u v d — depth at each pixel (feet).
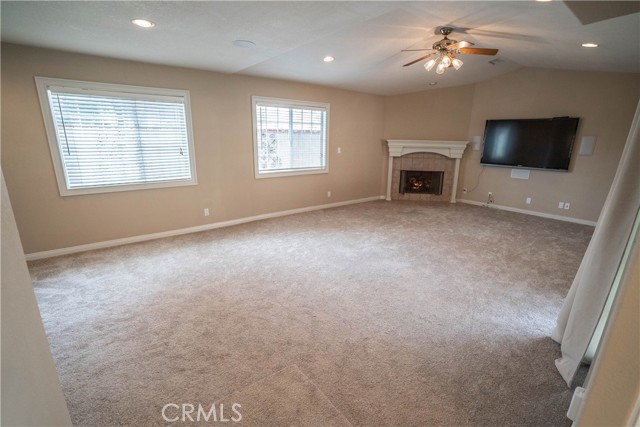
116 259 11.46
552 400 5.34
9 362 2.57
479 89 20.03
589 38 10.34
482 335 7.13
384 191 23.63
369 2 7.50
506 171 19.48
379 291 9.15
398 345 6.77
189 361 6.24
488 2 8.75
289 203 18.58
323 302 8.52
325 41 11.62
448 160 21.66
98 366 6.08
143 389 5.54
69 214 11.80
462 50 11.11
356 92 20.49
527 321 7.68
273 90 16.47
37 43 9.96
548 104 17.26
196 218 14.98
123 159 12.60
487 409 5.16
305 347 6.68
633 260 2.35
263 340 6.90
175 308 8.19
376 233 14.76
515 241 13.60
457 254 12.06
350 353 6.50
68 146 11.42
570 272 10.45
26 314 2.97
